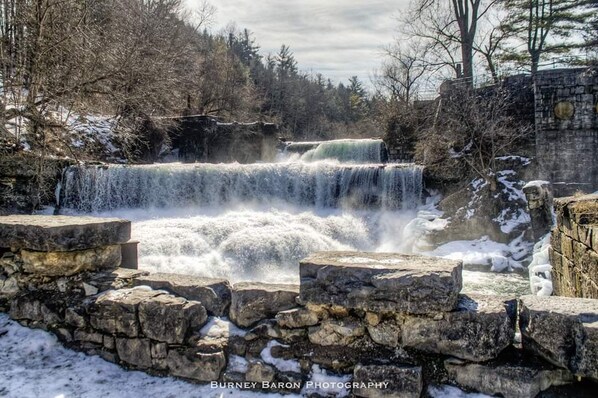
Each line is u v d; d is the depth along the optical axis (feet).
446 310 8.00
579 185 47.75
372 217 46.88
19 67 41.11
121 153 58.95
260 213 45.19
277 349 8.95
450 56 81.56
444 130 55.11
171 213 45.57
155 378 9.38
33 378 9.37
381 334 8.41
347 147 75.25
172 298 9.93
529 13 75.36
